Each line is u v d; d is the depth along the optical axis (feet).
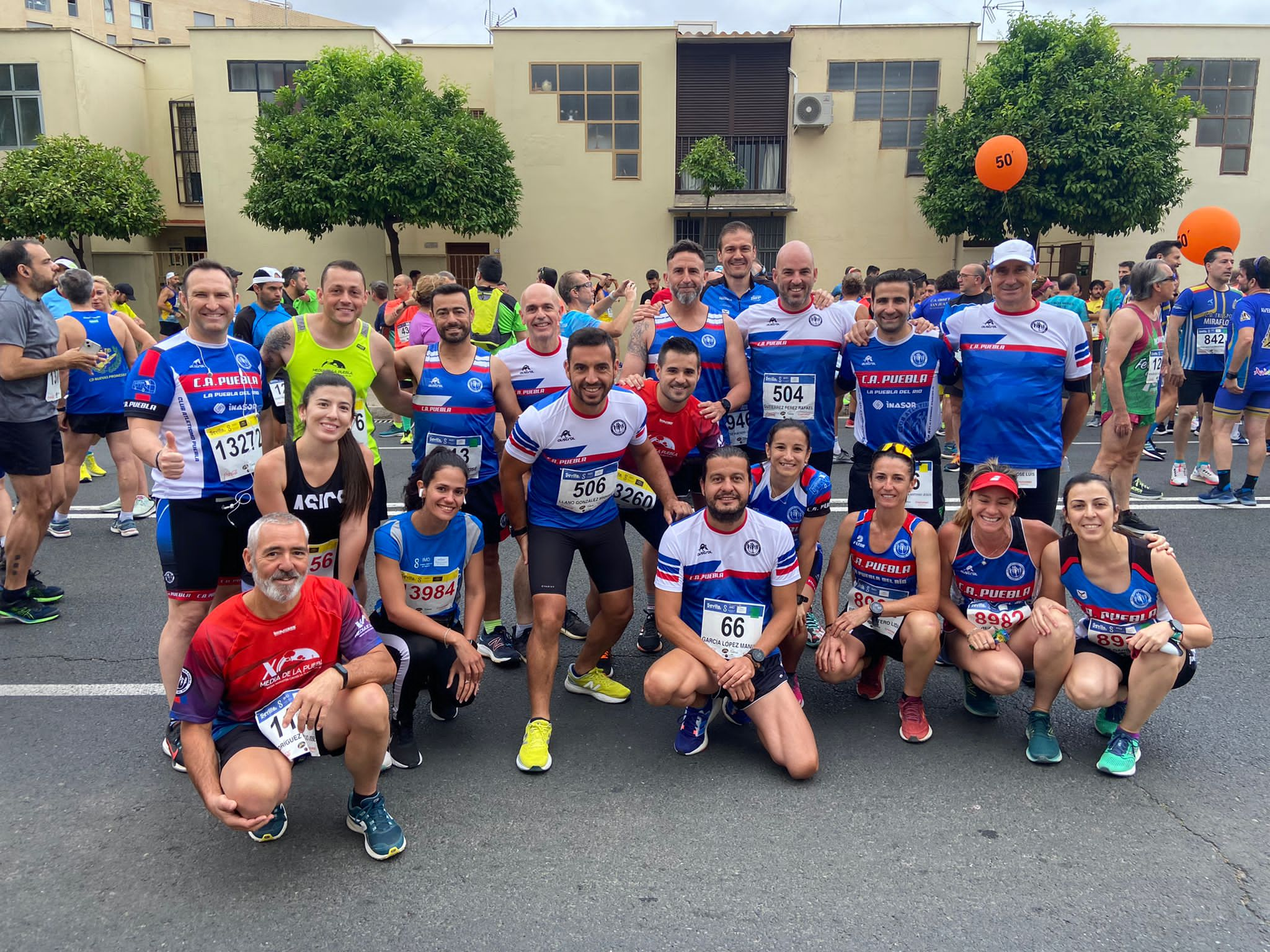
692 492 15.56
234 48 70.38
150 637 15.31
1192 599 10.81
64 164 66.59
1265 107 67.82
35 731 11.94
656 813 10.02
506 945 7.84
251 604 8.90
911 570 12.29
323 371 12.34
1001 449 14.34
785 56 67.56
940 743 11.76
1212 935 7.92
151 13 165.48
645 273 70.74
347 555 11.48
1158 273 20.16
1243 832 9.56
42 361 15.53
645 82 68.23
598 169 69.46
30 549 16.05
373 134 58.03
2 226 66.28
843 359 15.53
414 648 11.25
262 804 8.59
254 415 12.21
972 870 8.89
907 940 7.86
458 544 12.00
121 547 20.61
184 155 81.61
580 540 12.29
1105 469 21.09
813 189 68.80
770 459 13.00
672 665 11.19
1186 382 25.61
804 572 13.78
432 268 71.46
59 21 150.30
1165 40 67.00
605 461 12.10
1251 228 69.31
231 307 11.93
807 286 14.75
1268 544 20.20
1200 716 12.28
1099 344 40.32
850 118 67.77
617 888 8.63
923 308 25.38
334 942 7.88
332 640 9.46
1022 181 56.54
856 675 12.53
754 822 9.82
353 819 9.53
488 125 62.59
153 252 81.00
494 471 14.60
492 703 13.14
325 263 72.08
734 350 15.26
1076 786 10.57
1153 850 9.23
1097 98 54.54
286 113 64.85
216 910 8.31
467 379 14.11
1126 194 55.21
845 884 8.68
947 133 59.77
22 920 8.14
